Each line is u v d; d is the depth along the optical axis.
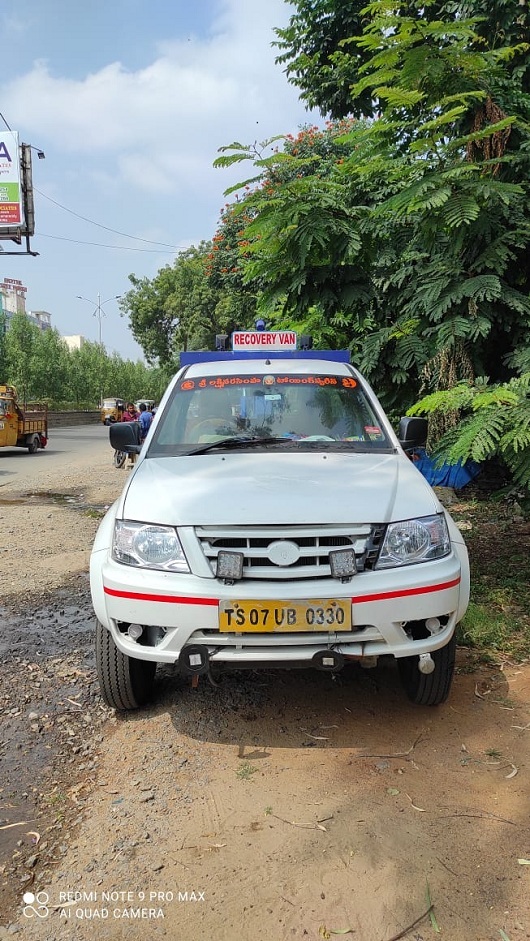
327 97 9.33
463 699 3.50
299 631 2.82
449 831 2.47
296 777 2.83
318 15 9.02
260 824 2.53
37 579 6.10
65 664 4.14
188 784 2.81
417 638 3.07
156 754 3.05
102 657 3.26
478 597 4.87
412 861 2.32
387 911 2.11
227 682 3.78
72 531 8.29
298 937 2.03
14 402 21.34
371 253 6.05
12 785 2.85
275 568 2.85
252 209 6.38
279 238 5.89
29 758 3.05
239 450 3.88
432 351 6.32
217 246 19.75
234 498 3.01
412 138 5.60
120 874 2.30
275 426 4.13
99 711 3.51
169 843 2.45
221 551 2.87
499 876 2.24
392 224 5.93
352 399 4.35
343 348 8.05
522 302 5.43
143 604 2.92
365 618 2.83
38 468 16.78
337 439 4.03
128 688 3.30
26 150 23.25
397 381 6.79
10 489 12.54
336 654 2.82
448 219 4.87
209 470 3.43
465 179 4.99
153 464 3.66
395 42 5.03
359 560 2.90
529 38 6.49
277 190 5.77
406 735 3.16
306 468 3.43
